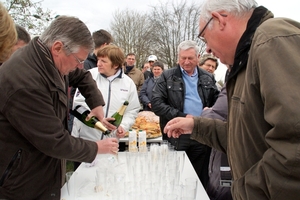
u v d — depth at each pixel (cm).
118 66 242
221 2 105
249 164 95
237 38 106
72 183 144
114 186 132
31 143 121
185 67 275
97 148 137
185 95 275
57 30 125
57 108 133
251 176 86
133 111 248
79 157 131
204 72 289
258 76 84
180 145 270
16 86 114
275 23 87
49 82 123
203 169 282
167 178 141
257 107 87
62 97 135
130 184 133
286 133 72
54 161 136
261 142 90
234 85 112
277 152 75
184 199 115
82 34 127
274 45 80
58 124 123
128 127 236
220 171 160
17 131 121
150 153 175
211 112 190
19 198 127
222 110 184
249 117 91
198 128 158
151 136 278
